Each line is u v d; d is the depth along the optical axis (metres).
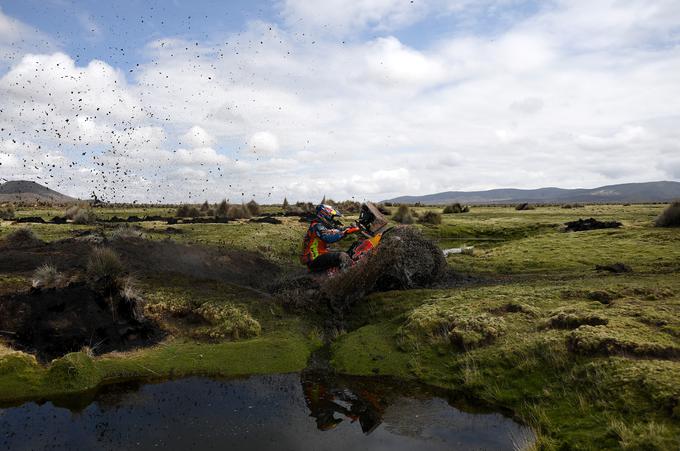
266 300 10.50
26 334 7.61
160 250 13.42
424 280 12.51
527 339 7.31
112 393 6.67
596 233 20.48
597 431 5.22
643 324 7.22
